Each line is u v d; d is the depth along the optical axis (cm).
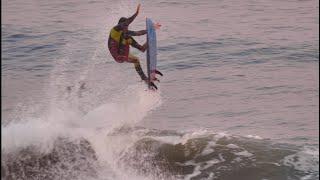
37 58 8531
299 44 9250
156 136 5325
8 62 8394
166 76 7881
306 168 4778
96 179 4622
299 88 7194
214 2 12900
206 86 7388
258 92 7106
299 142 5362
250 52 8900
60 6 12312
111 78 7225
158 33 10062
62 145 4906
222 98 6906
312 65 8169
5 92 6875
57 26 10450
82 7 12006
